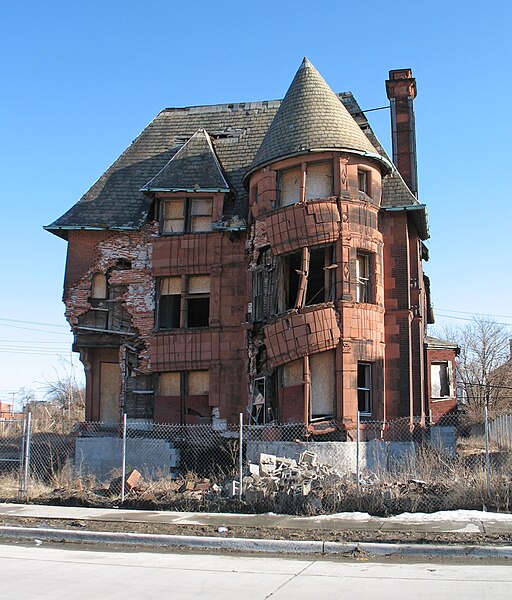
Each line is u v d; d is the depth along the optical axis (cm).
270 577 1100
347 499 1720
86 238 3069
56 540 1480
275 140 2666
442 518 1569
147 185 2942
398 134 3291
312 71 2778
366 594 971
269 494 1775
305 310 2469
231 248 2881
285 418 2491
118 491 1966
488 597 949
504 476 1791
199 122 3425
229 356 2808
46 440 3575
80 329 3008
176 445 2786
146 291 2966
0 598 948
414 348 2725
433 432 3350
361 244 2564
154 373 2908
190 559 1271
